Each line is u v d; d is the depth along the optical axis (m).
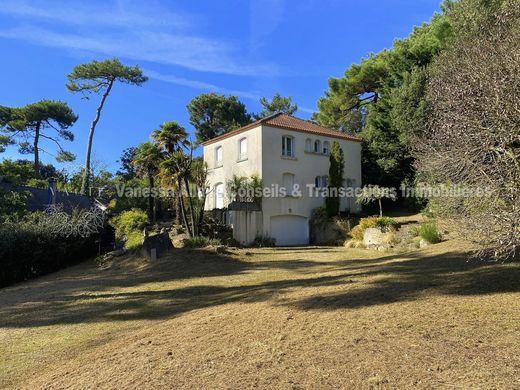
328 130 30.25
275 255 18.14
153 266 15.27
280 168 26.44
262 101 54.38
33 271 15.97
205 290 10.62
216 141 29.92
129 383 4.21
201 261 15.65
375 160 30.33
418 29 30.12
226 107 49.78
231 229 24.31
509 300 5.78
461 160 6.15
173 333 6.02
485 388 3.39
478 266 8.41
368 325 5.22
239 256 16.97
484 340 4.39
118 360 5.04
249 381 3.96
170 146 24.25
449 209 7.37
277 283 10.20
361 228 23.50
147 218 25.52
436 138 7.17
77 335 6.97
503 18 8.78
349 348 4.51
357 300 6.65
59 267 17.72
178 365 4.55
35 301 10.59
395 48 30.38
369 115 31.11
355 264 13.52
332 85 35.94
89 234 20.11
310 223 27.44
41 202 21.70
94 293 11.26
